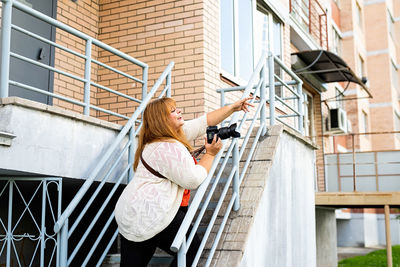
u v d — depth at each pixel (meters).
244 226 3.84
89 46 3.97
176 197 2.69
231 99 6.93
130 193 2.65
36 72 5.56
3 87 3.18
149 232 2.59
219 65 6.60
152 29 6.52
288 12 10.22
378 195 9.25
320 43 13.09
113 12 6.80
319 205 9.98
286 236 4.89
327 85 15.05
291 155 5.30
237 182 4.02
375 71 22.95
